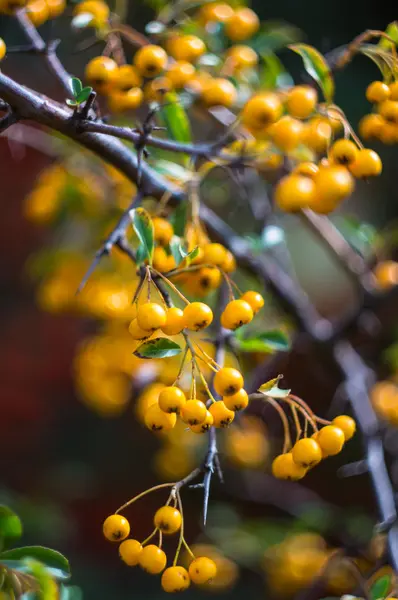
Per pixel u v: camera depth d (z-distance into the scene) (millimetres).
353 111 1117
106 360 689
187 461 881
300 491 1015
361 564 681
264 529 864
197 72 606
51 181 707
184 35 605
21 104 516
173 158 617
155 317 498
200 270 547
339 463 1066
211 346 635
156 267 542
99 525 1172
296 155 582
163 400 497
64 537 1067
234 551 847
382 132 538
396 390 728
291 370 939
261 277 660
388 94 532
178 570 506
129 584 1127
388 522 580
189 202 576
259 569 931
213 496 1097
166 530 508
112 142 556
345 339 741
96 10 595
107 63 547
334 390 941
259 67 667
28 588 522
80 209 707
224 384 497
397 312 810
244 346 568
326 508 859
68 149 702
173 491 510
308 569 780
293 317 701
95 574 1129
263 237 619
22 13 576
